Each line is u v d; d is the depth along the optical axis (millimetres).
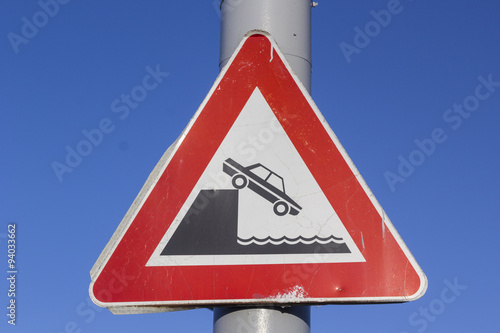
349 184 2311
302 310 2340
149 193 2318
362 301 2230
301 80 2566
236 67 2408
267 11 2586
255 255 2266
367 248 2266
